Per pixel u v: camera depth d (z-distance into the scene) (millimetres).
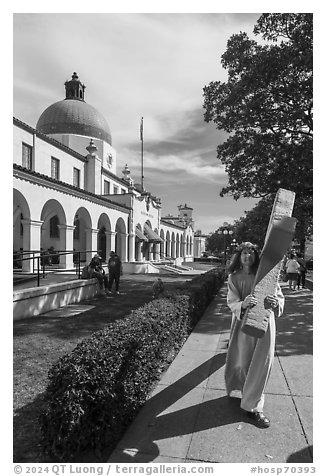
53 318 8148
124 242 25250
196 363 5020
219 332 6926
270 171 12625
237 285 3680
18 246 21938
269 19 11281
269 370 3406
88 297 11500
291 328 7168
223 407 3654
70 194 16281
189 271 32562
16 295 7891
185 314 6270
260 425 3283
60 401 2635
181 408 3643
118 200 26219
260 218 15109
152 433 3172
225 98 12797
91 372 2824
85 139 28562
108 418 2885
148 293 12844
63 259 15961
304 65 10000
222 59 12586
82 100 31922
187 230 55719
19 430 3215
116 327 3934
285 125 11758
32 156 18500
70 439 2652
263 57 10875
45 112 30016
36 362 5062
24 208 12969
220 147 13812
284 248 3211
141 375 3709
